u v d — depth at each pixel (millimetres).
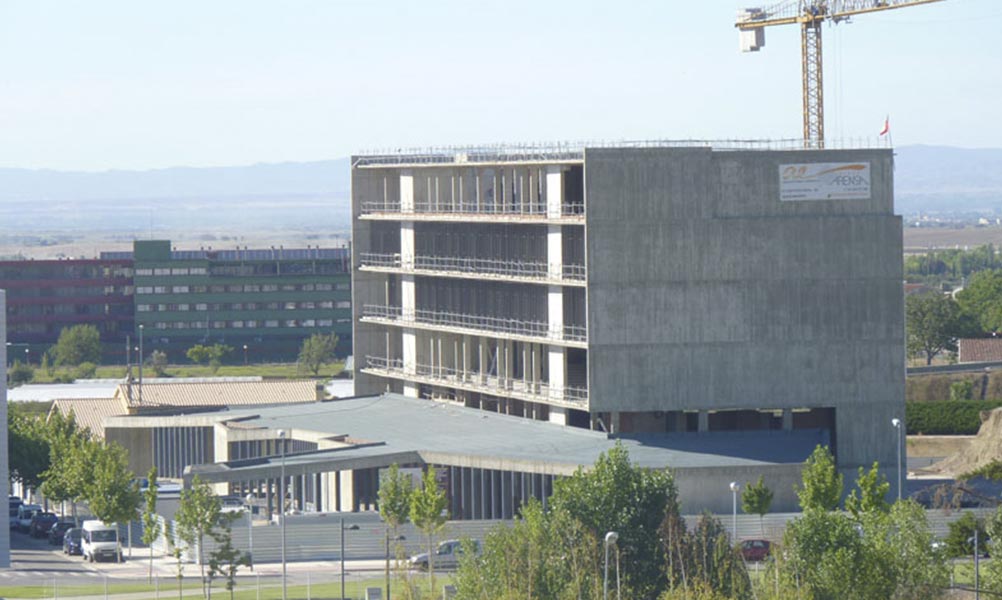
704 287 187625
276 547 168375
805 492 153500
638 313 187000
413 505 155250
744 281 188250
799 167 189000
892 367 190375
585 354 195875
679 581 129000
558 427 195875
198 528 147500
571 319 194500
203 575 148000
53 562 172500
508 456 180250
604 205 186125
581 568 125500
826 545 123125
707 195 187625
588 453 180250
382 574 157375
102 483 172500
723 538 129875
